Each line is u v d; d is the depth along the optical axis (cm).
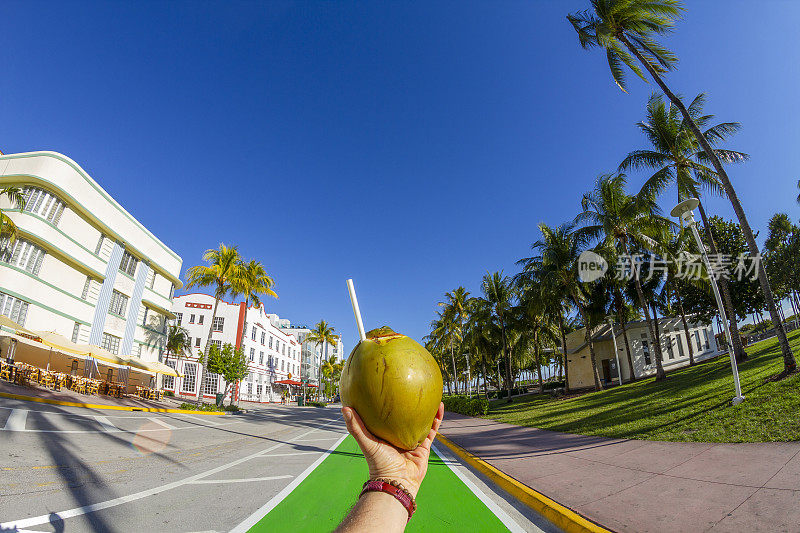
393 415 85
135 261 2620
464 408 2673
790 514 402
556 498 545
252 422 2066
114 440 1032
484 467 795
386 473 87
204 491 614
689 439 805
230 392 3728
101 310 2269
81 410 1504
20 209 1772
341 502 562
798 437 665
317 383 6975
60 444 882
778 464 561
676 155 1828
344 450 1123
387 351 91
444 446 1233
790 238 3716
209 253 2861
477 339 4081
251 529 447
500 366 5853
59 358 2180
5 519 436
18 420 1055
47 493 542
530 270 2772
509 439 1166
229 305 3934
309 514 504
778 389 1004
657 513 454
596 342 3669
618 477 620
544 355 4781
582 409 1697
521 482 650
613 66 1489
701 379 1664
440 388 95
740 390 1059
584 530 432
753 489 485
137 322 2661
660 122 1870
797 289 3784
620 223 2255
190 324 3775
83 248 2109
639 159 1895
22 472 636
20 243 1780
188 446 1101
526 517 506
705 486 523
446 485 680
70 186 1989
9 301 1717
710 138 1752
